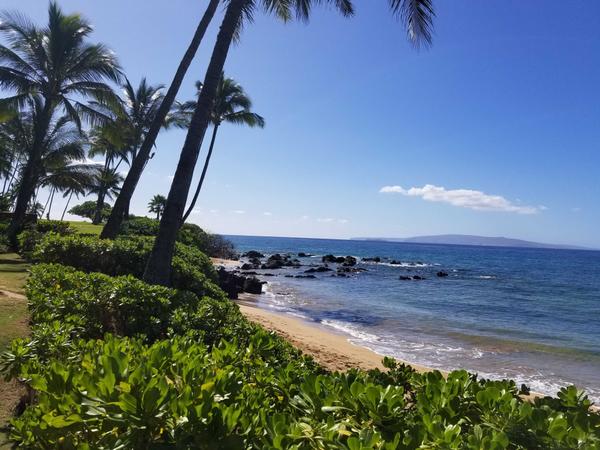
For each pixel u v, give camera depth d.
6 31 19.52
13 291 8.80
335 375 2.98
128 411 1.85
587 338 16.27
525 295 30.66
